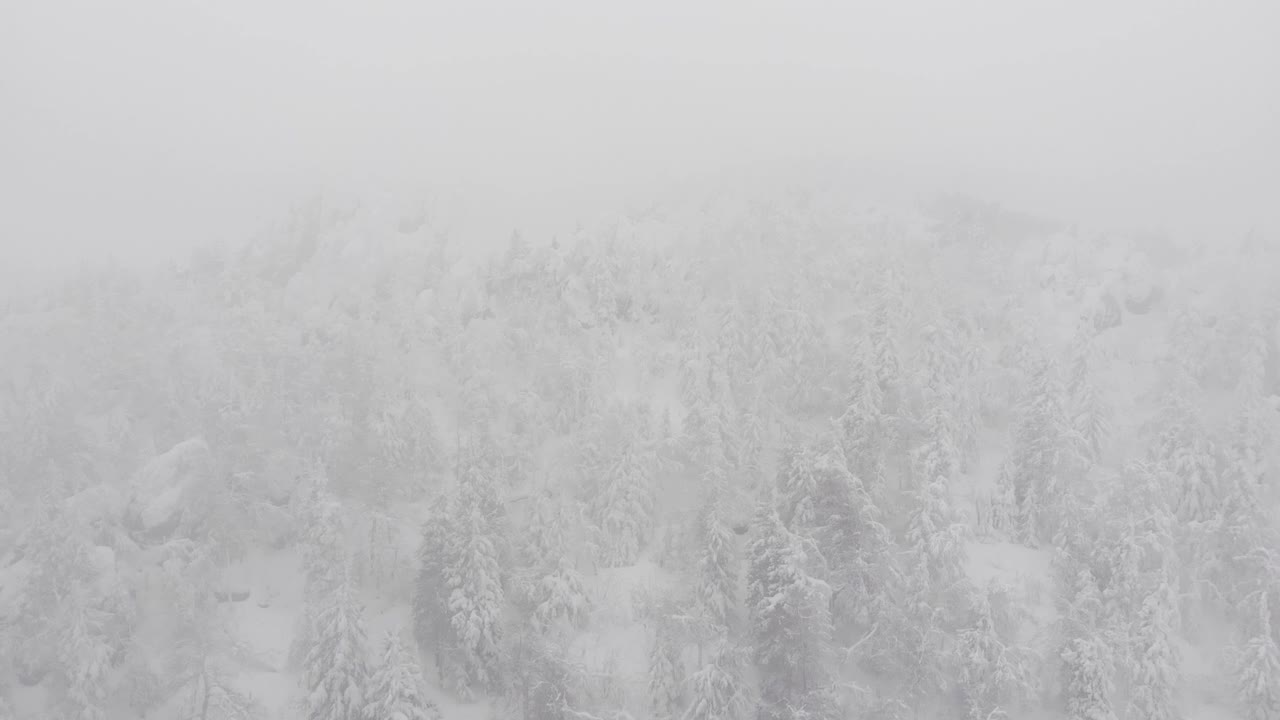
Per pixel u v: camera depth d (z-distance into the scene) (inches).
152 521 1798.7
